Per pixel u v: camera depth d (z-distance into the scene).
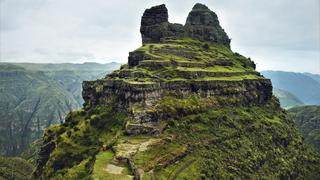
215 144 144.50
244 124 172.25
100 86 194.25
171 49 192.62
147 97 144.00
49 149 189.38
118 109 161.88
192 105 155.00
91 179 103.12
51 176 157.75
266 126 187.25
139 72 163.00
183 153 127.25
